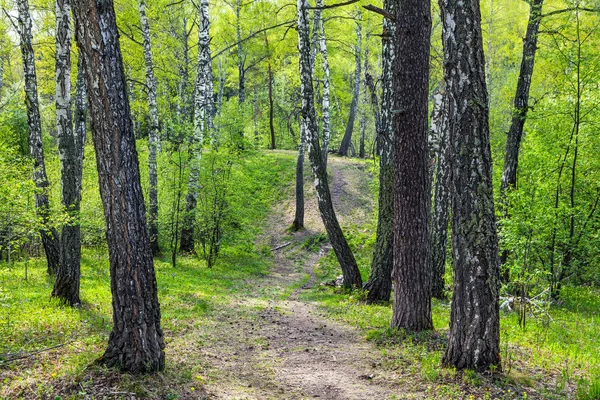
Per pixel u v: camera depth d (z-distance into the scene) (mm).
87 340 6586
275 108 42594
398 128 7844
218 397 4957
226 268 17953
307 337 8023
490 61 28859
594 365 6031
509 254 11750
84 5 4836
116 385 4699
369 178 29594
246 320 9242
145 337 5137
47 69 21953
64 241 9234
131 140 5156
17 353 5719
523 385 5039
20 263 14391
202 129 17656
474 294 5375
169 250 19875
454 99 5418
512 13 27500
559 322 9180
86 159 18703
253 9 26547
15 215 8852
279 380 5719
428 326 7812
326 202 13367
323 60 22422
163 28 23766
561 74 12953
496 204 12180
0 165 8539
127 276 5070
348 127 33656
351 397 5102
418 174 7691
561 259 11500
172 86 31344
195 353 6582
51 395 4457
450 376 5270
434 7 19719
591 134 12023
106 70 4934
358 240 21250
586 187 12625
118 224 5031
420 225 7750
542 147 12719
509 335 7574
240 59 30797
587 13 11727
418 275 7734
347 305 11133
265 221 26312
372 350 6934
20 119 18688
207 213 17594
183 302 10414
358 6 23531
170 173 17766
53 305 8812
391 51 11281
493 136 23859
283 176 30172
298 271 19078
